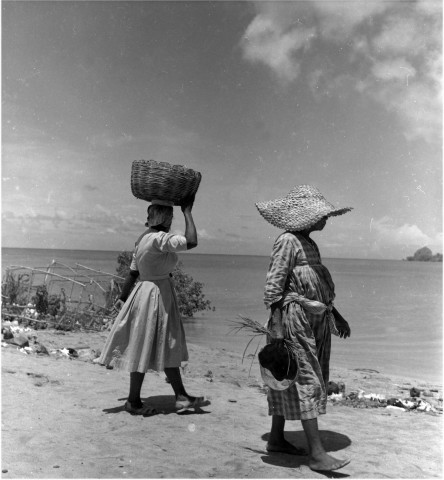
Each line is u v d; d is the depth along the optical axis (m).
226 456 4.29
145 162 5.27
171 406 5.63
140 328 5.21
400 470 4.19
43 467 3.89
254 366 9.06
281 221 4.38
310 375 4.13
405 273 102.38
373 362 11.09
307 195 4.47
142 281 5.35
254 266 113.69
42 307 11.63
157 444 4.47
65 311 11.66
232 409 5.68
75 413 5.12
